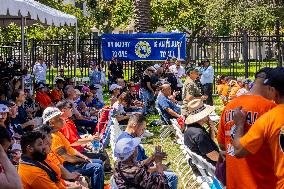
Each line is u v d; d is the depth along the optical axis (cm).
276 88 489
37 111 1532
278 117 482
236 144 510
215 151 821
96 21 4662
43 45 2908
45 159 693
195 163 844
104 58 2612
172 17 4016
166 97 1513
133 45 2595
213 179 769
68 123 1062
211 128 978
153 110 2106
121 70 2641
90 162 896
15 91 1187
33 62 2819
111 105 1532
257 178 527
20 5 1209
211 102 2177
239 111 525
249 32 3416
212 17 3250
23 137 664
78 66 3659
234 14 3133
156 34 2566
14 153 779
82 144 1016
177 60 2373
